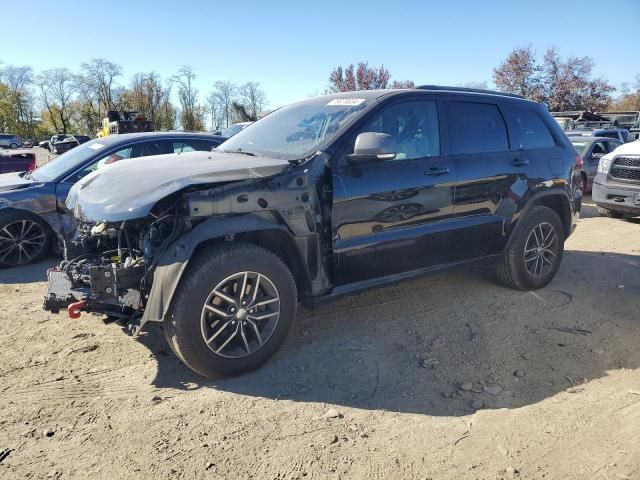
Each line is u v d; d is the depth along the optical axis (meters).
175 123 63.69
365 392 3.36
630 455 2.73
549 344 4.07
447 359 3.81
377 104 4.05
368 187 3.85
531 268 5.19
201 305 3.24
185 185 3.18
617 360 3.82
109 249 4.06
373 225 3.91
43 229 6.50
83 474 2.59
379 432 2.94
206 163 3.69
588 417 3.07
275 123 4.57
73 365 3.72
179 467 2.63
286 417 3.07
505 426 2.99
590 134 15.09
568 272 5.97
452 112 4.52
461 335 4.21
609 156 9.22
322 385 3.44
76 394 3.33
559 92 36.09
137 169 3.76
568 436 2.89
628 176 8.91
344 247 3.79
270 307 3.58
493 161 4.66
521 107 5.17
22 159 10.81
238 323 3.42
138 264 3.41
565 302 4.97
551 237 5.28
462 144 4.52
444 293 5.16
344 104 4.25
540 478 2.56
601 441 2.85
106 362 3.76
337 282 3.85
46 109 77.88
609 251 7.06
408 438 2.88
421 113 4.31
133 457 2.71
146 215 3.11
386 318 4.55
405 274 4.21
